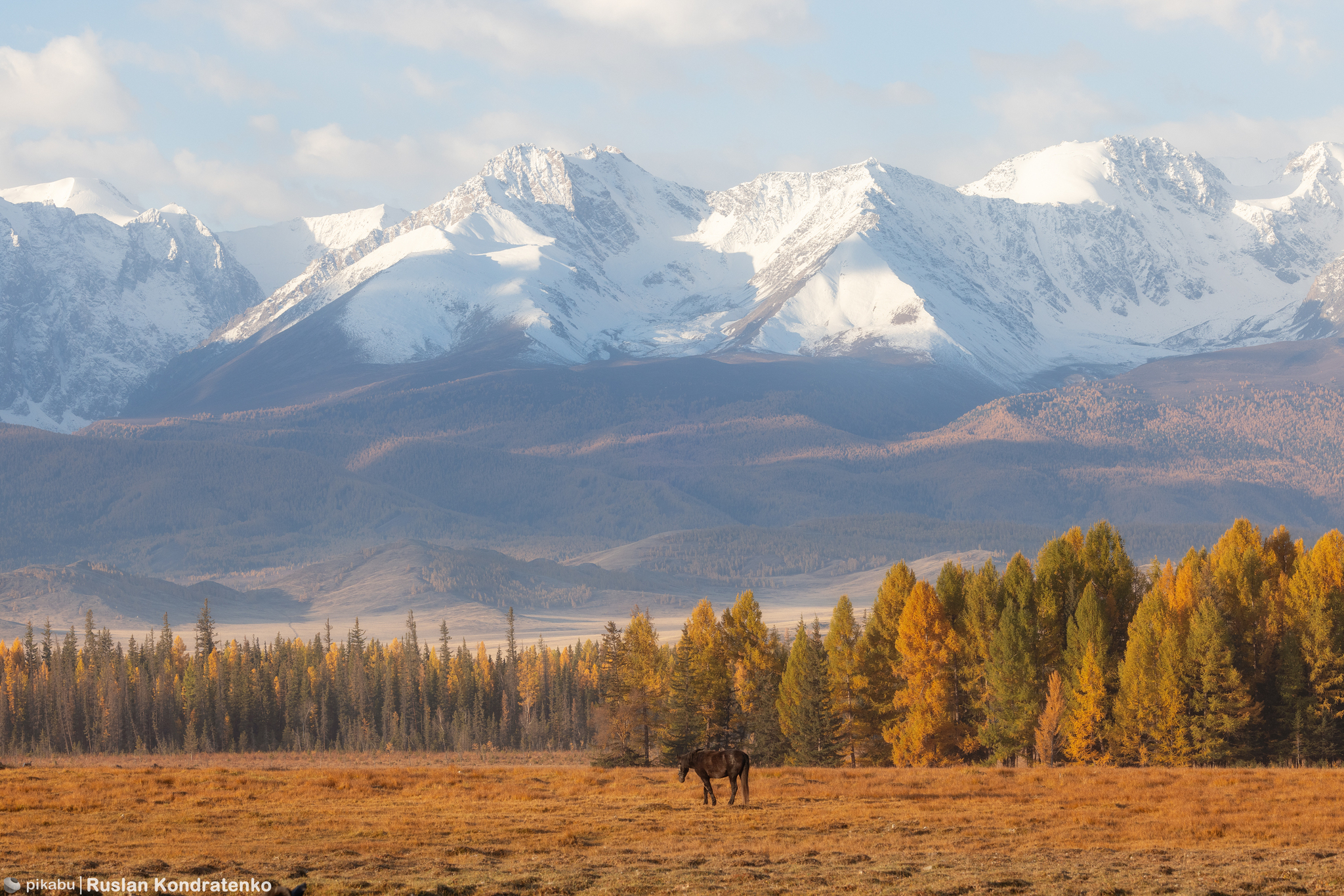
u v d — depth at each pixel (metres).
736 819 197.75
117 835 177.00
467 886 140.00
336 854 162.75
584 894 137.00
